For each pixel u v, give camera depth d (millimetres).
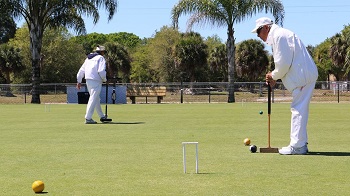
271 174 7324
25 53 70562
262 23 9766
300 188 6395
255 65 67375
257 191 6254
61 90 37438
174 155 9312
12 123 17078
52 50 71688
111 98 34781
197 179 7004
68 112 23516
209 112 22844
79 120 18344
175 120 18000
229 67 35281
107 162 8562
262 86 37281
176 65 63344
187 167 7984
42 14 35125
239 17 35094
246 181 6840
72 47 74062
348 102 34031
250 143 11047
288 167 7902
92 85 16812
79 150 10102
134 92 36281
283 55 9430
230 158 8867
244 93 37625
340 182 6734
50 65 72062
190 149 10109
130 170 7762
